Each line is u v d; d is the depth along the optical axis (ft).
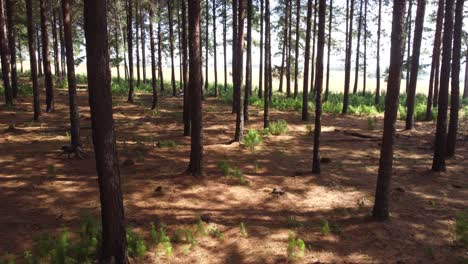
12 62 73.05
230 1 101.14
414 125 63.82
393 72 24.84
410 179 36.35
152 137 50.60
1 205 27.32
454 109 43.06
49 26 119.65
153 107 74.08
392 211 28.43
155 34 121.39
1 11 64.03
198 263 20.90
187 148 44.75
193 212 27.35
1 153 39.24
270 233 24.62
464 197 31.73
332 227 25.63
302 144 50.42
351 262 21.18
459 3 39.14
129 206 27.78
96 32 17.52
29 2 53.06
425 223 26.35
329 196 31.68
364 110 79.61
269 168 38.70
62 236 21.01
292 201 30.35
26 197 28.84
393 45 24.57
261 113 74.69
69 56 38.19
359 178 36.68
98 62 17.78
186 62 50.78
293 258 21.43
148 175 34.30
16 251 21.33
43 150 41.09
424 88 182.50
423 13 56.39
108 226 19.26
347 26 88.99
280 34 107.04
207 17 102.63
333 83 206.08
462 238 23.06
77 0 63.98
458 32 41.04
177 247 22.39
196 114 33.71
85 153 39.91
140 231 24.02
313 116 72.90
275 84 180.04
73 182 32.17
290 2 91.71
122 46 107.45
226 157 41.91
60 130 51.52
